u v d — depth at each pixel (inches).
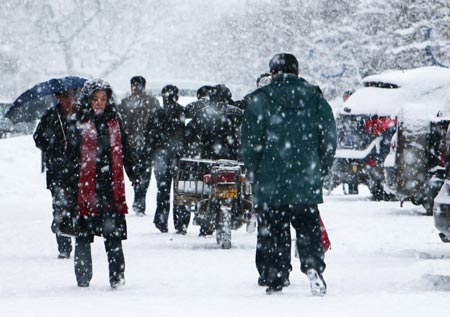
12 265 906.1
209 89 1171.9
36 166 2063.2
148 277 792.3
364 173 1626.5
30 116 1079.6
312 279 657.6
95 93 732.0
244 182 1051.9
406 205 1595.7
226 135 1127.0
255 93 692.7
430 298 610.5
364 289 695.1
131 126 1362.0
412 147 1221.1
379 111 1622.8
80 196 729.6
